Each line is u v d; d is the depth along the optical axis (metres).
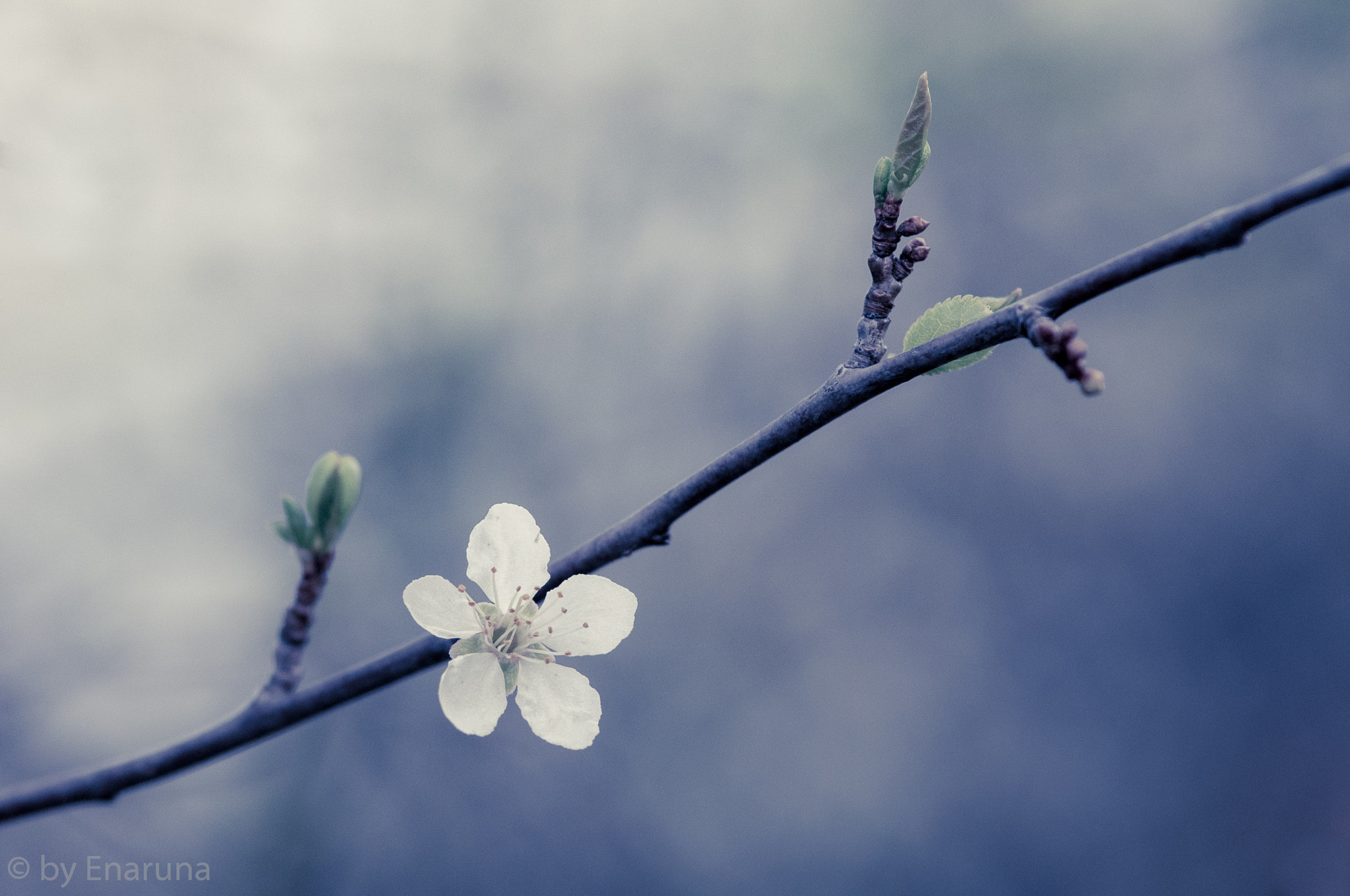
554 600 0.44
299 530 0.44
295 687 0.44
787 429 0.42
